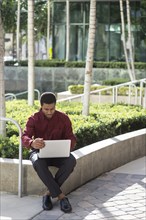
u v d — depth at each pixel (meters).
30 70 12.42
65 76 24.22
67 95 17.84
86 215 5.89
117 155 8.45
